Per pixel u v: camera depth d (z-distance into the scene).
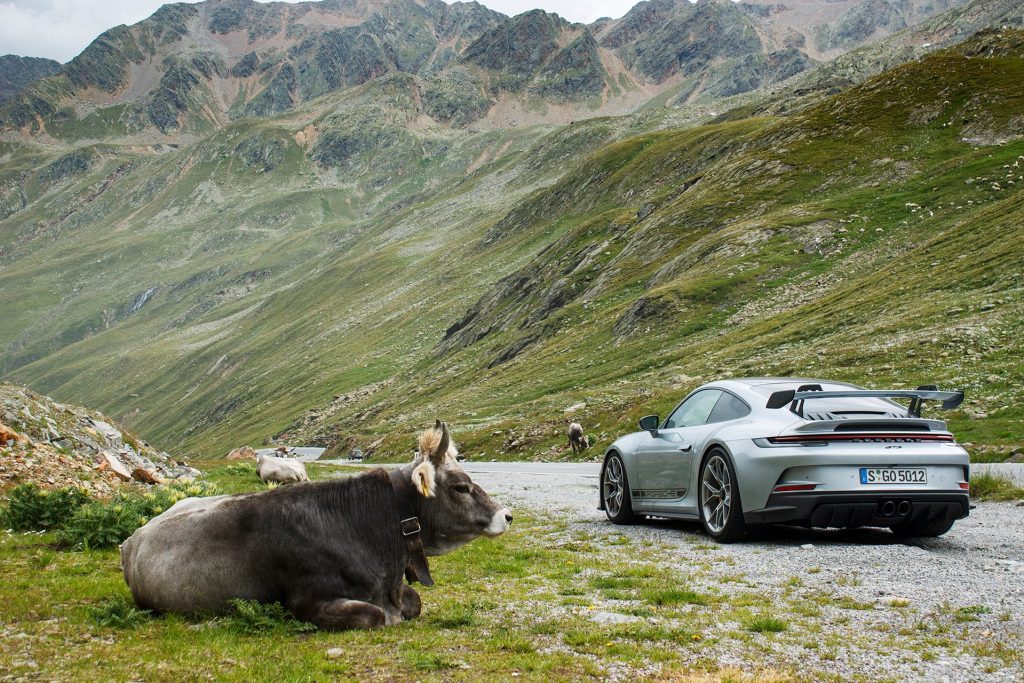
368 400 153.12
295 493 7.71
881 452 10.45
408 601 7.93
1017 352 32.34
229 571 7.55
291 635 7.12
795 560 10.02
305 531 7.47
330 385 183.88
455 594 9.02
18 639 6.92
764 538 11.73
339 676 5.98
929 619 7.23
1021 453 19.94
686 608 8.00
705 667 6.11
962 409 26.17
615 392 59.38
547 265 151.50
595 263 124.31
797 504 10.42
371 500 7.74
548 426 53.16
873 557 9.99
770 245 88.19
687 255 96.62
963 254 57.09
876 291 58.66
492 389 87.88
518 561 11.12
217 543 7.62
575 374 77.31
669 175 189.75
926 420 10.83
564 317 106.75
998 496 14.61
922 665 6.07
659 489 13.09
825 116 127.56
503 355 114.75
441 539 7.95
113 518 12.06
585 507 17.72
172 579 7.66
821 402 11.52
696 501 12.06
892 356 37.94
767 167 117.69
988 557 9.78
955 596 7.95
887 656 6.29
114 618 7.50
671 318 79.25
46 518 13.05
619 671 6.04
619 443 14.43
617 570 9.94
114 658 6.37
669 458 12.77
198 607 7.62
